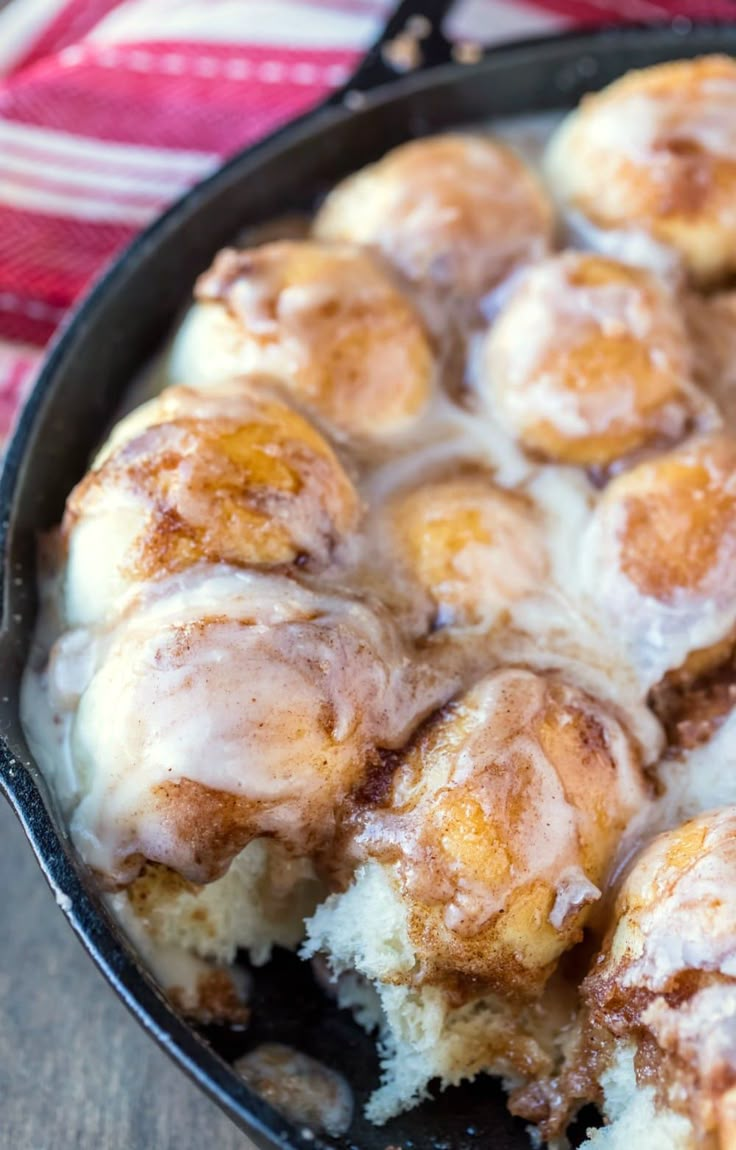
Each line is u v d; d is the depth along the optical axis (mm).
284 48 569
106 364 466
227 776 375
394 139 521
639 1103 366
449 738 387
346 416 436
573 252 465
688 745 410
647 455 438
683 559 415
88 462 460
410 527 422
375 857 382
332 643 385
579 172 489
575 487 438
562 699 397
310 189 512
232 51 568
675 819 400
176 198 512
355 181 492
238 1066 398
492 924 374
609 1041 376
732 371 455
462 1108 394
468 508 424
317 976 410
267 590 394
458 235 465
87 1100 423
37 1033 432
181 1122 419
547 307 441
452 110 525
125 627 394
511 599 416
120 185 538
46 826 371
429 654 406
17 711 400
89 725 388
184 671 379
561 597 420
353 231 476
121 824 381
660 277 467
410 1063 392
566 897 378
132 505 401
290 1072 398
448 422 447
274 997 409
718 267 480
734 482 421
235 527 398
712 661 419
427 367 451
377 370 438
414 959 380
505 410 443
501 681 396
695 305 470
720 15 588
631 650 416
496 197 472
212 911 402
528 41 527
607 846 390
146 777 377
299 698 378
